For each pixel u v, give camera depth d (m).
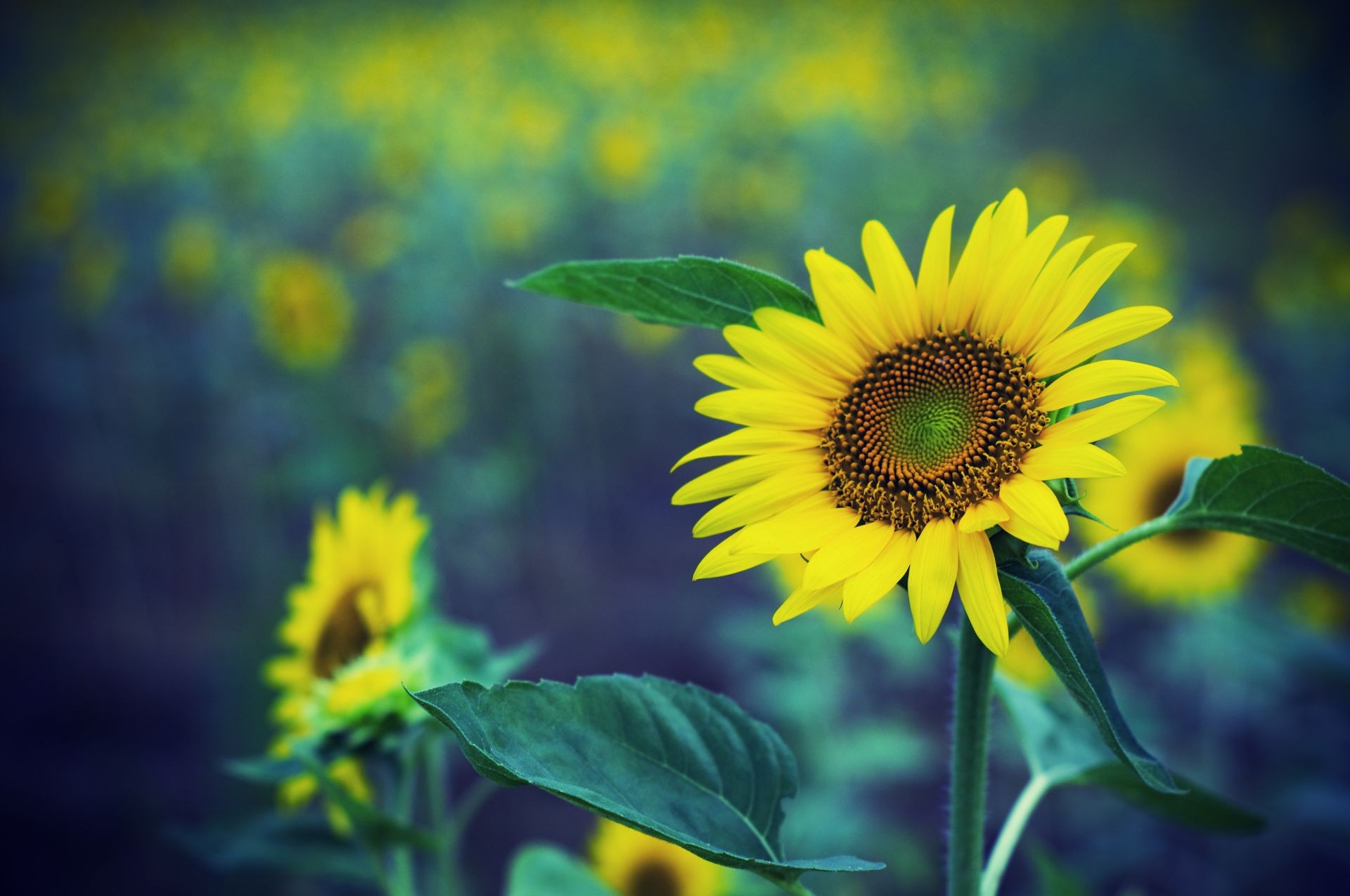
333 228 5.57
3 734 3.07
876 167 5.22
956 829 0.81
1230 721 2.53
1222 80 8.02
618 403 4.45
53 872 2.60
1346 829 2.08
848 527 0.81
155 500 4.12
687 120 5.45
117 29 8.53
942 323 0.83
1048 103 7.97
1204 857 2.42
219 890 2.29
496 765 0.75
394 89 6.17
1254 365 4.52
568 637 3.46
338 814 1.03
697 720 0.80
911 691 2.89
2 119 6.72
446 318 4.32
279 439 4.18
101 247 4.23
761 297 0.84
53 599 3.72
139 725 3.09
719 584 3.63
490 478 3.78
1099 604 2.88
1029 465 0.79
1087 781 0.91
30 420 4.71
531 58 7.10
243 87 6.98
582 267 0.83
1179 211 6.42
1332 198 6.55
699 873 1.42
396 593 1.06
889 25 8.29
